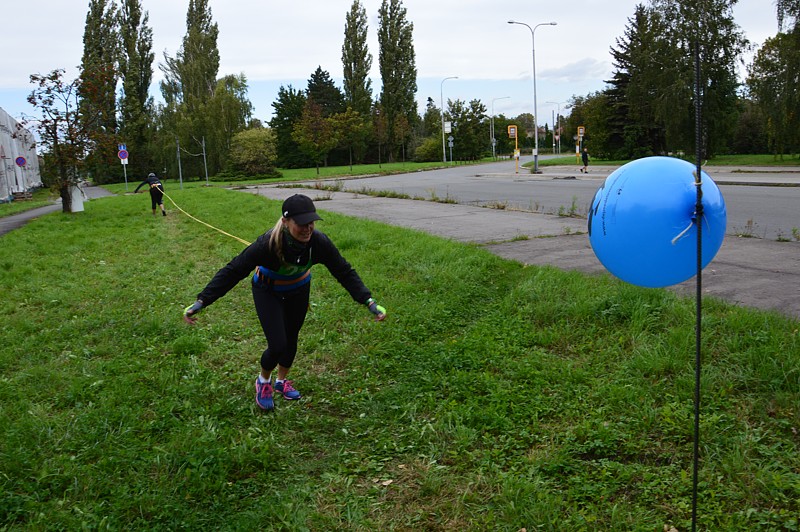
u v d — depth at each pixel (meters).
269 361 4.57
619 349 5.41
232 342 6.44
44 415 4.66
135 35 66.12
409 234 11.89
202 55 65.75
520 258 9.51
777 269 7.84
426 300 7.37
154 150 61.12
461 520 3.30
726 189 21.11
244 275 4.37
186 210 20.55
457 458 3.91
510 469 3.72
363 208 19.02
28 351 6.25
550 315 6.39
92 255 12.07
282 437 4.33
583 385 4.82
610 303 6.37
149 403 4.90
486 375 5.08
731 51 39.97
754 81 38.81
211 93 66.06
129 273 10.13
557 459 3.75
